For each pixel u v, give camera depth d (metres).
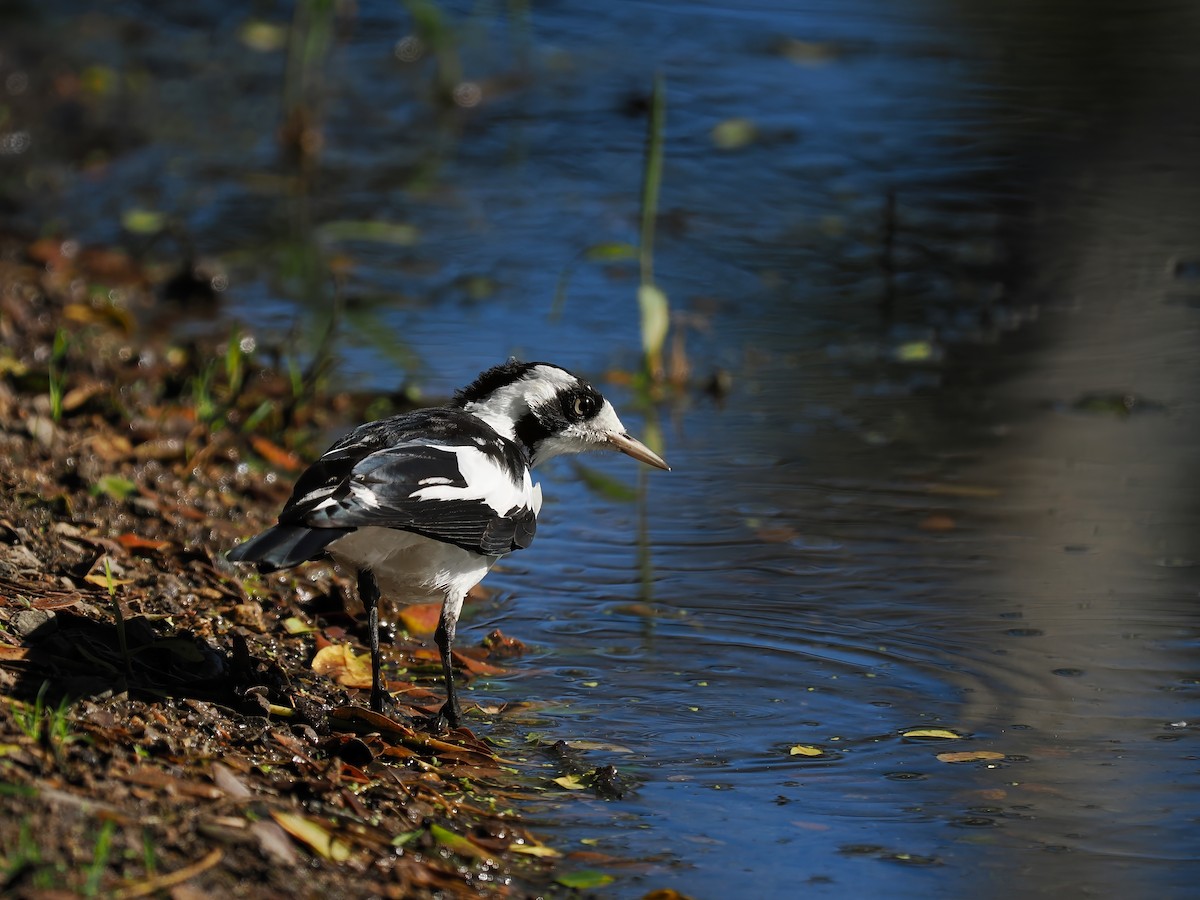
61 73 22.14
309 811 6.98
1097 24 23.56
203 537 10.39
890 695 9.05
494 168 19.52
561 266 16.84
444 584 8.50
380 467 7.87
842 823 7.59
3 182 18.34
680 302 16.14
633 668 9.42
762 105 21.03
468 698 9.02
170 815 6.43
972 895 6.93
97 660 7.94
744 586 10.56
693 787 7.96
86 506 10.34
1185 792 7.91
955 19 23.92
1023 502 11.92
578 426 9.65
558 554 11.13
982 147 19.73
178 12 25.28
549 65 22.66
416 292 16.05
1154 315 15.76
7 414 11.30
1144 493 12.04
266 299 15.66
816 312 15.96
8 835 5.89
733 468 12.66
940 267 16.92
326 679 8.90
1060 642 9.66
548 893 6.80
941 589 10.45
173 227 16.64
